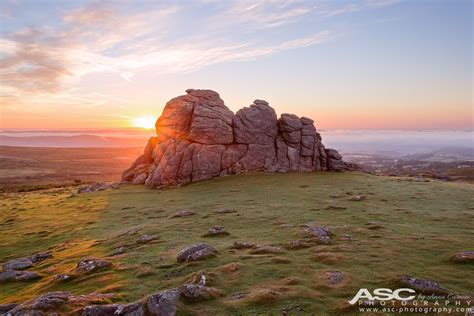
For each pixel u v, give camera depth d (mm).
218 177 81188
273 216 41531
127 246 32969
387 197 52438
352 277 19812
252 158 86250
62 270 27609
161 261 26359
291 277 20219
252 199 55438
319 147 93312
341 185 66312
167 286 20719
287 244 28016
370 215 40031
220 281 20453
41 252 37250
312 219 38938
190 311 16031
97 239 39250
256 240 30984
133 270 24531
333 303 16578
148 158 100750
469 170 165625
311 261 23562
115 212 56000
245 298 17609
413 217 38625
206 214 45594
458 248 25188
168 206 56250
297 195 56750
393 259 23109
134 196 70812
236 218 41594
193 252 26312
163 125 92438
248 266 22906
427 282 17859
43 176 196000
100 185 91375
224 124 86875
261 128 89688
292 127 91375
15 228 51438
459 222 35812
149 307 15641
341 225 35094
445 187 62531
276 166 86625
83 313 15859
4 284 25859
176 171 80500
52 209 65875
